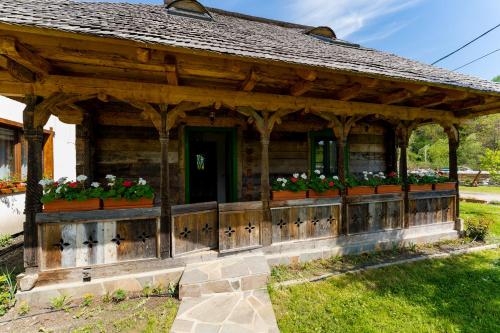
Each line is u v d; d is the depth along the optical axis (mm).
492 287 3211
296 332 2338
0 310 2611
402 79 3326
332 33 6512
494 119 22828
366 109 4332
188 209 3451
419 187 4906
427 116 4855
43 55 2553
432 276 3516
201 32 3201
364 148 6402
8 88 2842
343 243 4297
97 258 3072
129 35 2336
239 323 2373
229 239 3637
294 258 3875
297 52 3309
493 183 16453
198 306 2648
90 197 3039
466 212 7879
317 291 3086
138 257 3219
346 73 3057
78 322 2488
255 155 5605
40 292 2828
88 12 3021
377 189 4555
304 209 4098
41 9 2682
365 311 2684
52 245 2949
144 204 3242
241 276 3010
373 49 6297
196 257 3422
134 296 2975
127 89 3160
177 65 2809
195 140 6910
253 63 2854
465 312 2689
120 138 4770
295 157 5855
